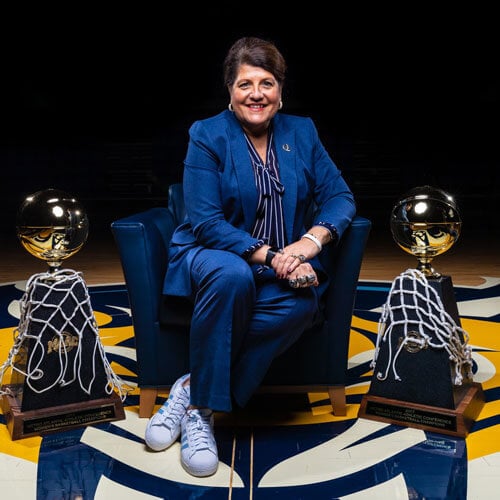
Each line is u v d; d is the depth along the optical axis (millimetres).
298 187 2121
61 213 2070
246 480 1777
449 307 2096
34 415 2047
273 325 1950
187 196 2090
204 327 1897
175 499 1679
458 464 1837
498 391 2387
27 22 11305
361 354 2836
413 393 2086
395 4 11344
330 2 11375
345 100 11523
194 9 11422
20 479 1784
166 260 2273
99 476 1801
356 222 2121
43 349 2057
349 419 2162
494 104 11258
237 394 2002
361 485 1735
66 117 11453
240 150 2092
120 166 10742
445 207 2066
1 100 11312
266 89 2049
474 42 11273
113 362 2760
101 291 4098
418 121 11281
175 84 11602
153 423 1967
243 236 1999
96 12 11328
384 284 4203
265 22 11547
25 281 4473
